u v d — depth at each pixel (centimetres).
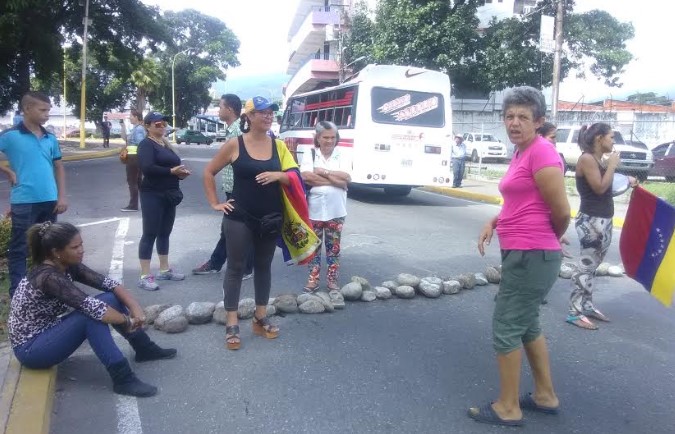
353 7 3616
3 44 2356
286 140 1917
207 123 6744
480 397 408
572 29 2756
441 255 855
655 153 2189
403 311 585
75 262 397
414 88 1410
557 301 639
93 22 2859
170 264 754
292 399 399
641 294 674
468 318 570
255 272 495
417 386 423
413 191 1833
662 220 414
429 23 2733
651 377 449
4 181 1773
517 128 347
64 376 424
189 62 6400
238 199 463
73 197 1377
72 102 5772
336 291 602
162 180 630
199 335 509
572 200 1527
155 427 362
